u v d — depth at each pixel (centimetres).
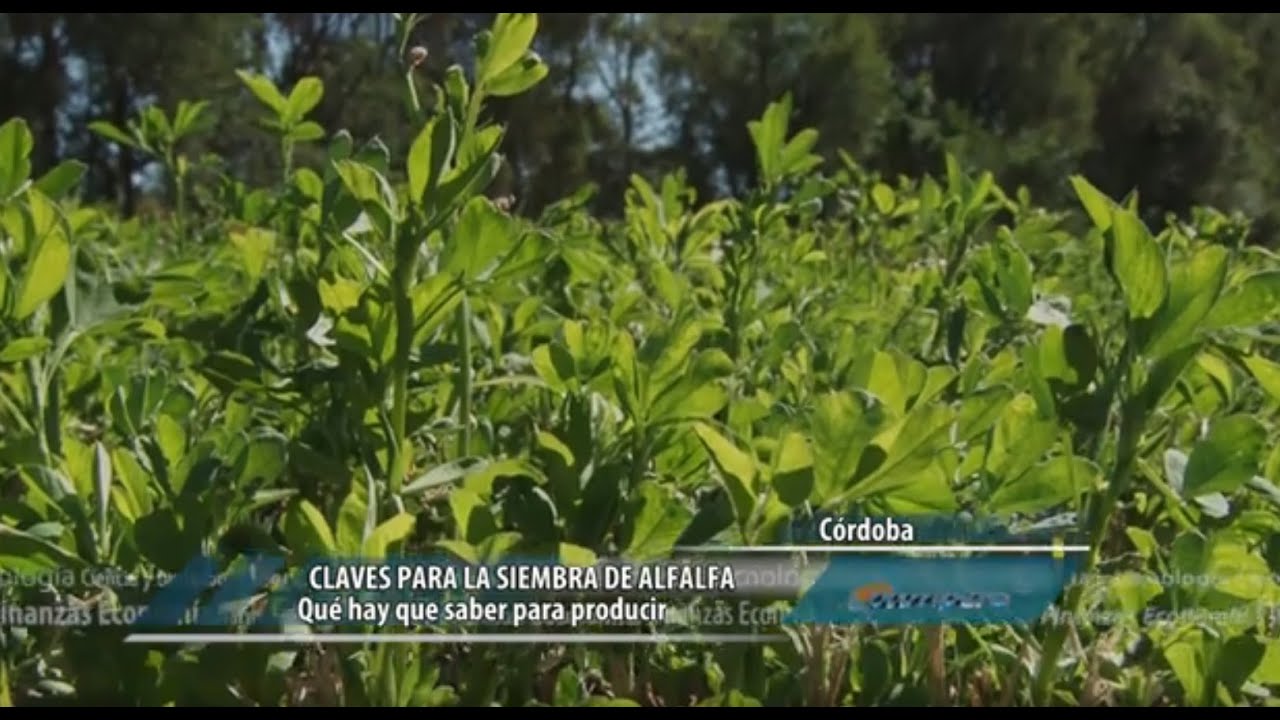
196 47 2102
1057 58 2106
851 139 2161
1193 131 1552
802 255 251
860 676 112
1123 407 110
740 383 182
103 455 115
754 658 112
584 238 224
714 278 246
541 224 212
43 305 127
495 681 109
